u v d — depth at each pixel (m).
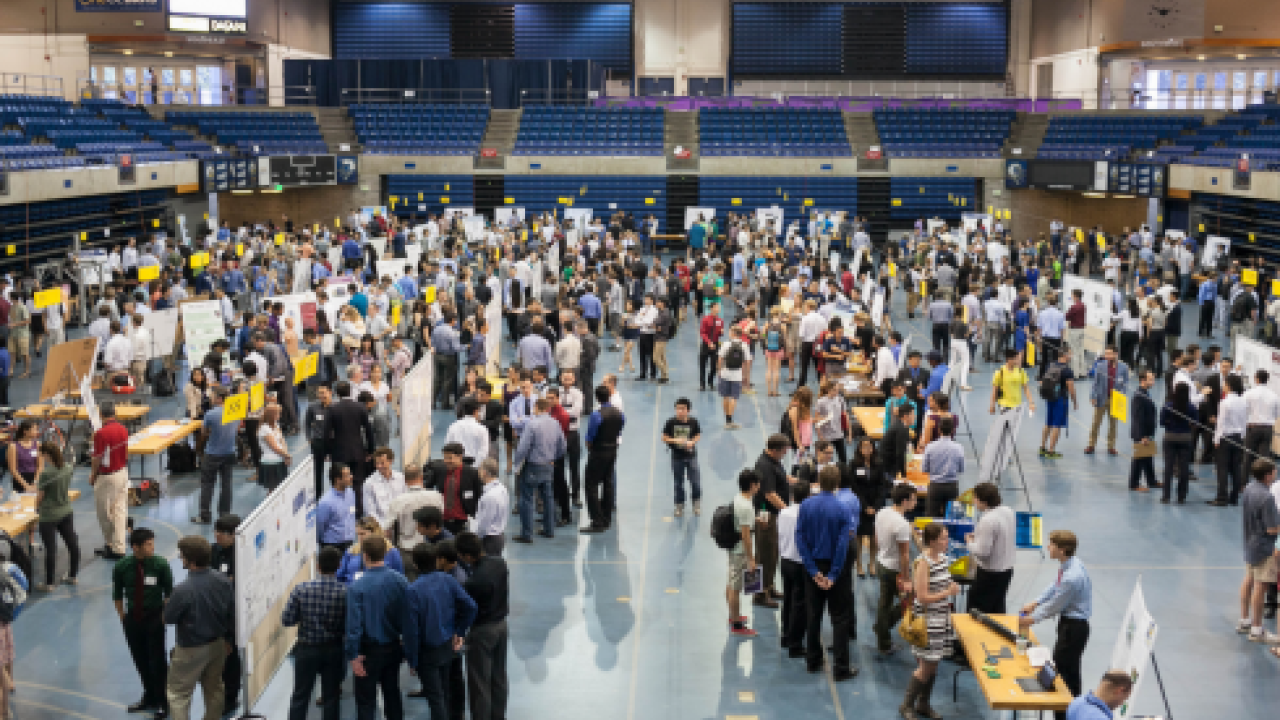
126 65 40.38
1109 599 11.23
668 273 25.84
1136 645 7.40
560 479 13.20
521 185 40.72
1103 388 16.19
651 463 15.77
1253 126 36.47
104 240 29.69
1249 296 21.89
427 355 14.20
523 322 19.67
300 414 18.38
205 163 33.75
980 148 41.78
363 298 20.28
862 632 10.51
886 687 9.38
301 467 9.71
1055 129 41.25
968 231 31.83
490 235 29.73
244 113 39.03
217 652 8.27
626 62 49.22
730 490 14.48
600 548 12.55
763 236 31.20
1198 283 28.95
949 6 48.91
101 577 11.62
